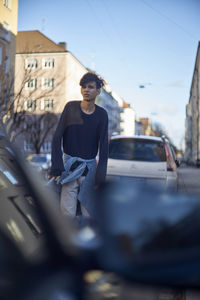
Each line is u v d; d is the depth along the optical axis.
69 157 3.20
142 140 7.48
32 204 1.04
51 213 1.04
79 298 0.88
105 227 0.93
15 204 1.16
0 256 0.96
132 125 130.50
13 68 32.81
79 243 0.95
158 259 0.84
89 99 3.21
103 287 0.89
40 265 0.92
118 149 7.40
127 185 0.93
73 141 3.21
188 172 24.56
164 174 6.98
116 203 0.93
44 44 57.84
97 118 3.25
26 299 0.86
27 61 22.73
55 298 0.86
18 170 1.13
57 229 0.99
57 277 0.90
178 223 0.86
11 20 32.47
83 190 3.15
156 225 0.87
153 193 0.91
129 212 0.91
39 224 1.01
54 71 56.06
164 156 7.19
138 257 0.86
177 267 0.82
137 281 0.85
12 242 1.06
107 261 0.90
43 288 0.87
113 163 7.17
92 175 3.20
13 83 21.20
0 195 1.23
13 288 0.87
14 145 1.28
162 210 0.88
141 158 7.20
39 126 30.50
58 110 48.97
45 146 51.91
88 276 0.90
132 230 0.89
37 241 1.04
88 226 1.08
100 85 3.25
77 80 62.59
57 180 3.15
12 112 19.28
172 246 0.84
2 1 30.88
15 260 0.94
